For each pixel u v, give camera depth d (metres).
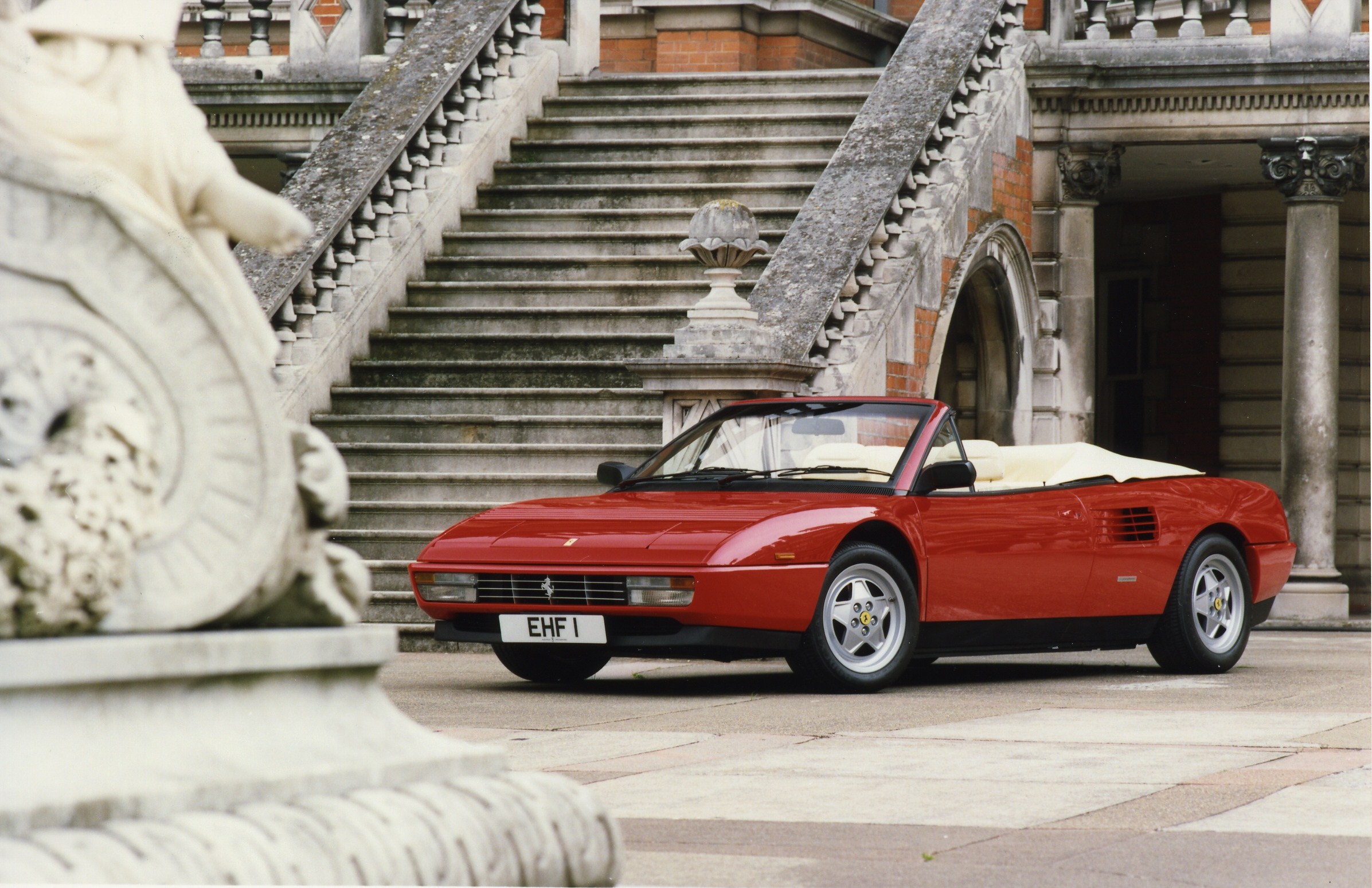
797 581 12.67
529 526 13.47
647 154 24.41
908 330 21.03
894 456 13.91
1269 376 30.11
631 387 20.66
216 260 4.38
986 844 7.04
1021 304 24.97
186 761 4.02
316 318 21.17
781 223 22.81
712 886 6.21
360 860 4.02
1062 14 25.33
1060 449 15.39
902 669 13.26
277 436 4.21
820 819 7.63
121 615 4.04
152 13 4.25
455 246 23.23
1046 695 13.13
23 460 3.92
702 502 13.51
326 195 21.38
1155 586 14.80
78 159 4.09
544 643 13.01
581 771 9.09
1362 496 29.20
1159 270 31.25
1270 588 15.77
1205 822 7.55
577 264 22.55
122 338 4.08
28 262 3.97
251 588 4.20
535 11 25.64
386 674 14.93
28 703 3.82
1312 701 12.80
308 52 25.84
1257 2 29.03
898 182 20.88
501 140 24.55
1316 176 24.31
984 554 13.69
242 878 3.79
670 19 30.44
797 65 30.58
